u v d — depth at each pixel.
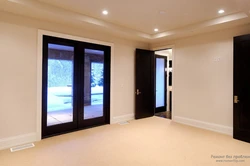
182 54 4.68
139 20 3.73
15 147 3.02
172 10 3.17
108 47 4.52
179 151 2.92
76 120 4.04
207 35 4.14
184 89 4.64
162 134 3.78
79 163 2.49
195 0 2.75
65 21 3.43
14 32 3.04
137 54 5.09
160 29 4.38
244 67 3.33
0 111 2.93
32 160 2.57
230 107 3.75
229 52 3.75
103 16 3.52
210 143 3.27
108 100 4.58
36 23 3.29
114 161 2.56
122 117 4.88
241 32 3.57
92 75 4.31
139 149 2.99
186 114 4.61
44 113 3.52
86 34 4.04
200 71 4.28
